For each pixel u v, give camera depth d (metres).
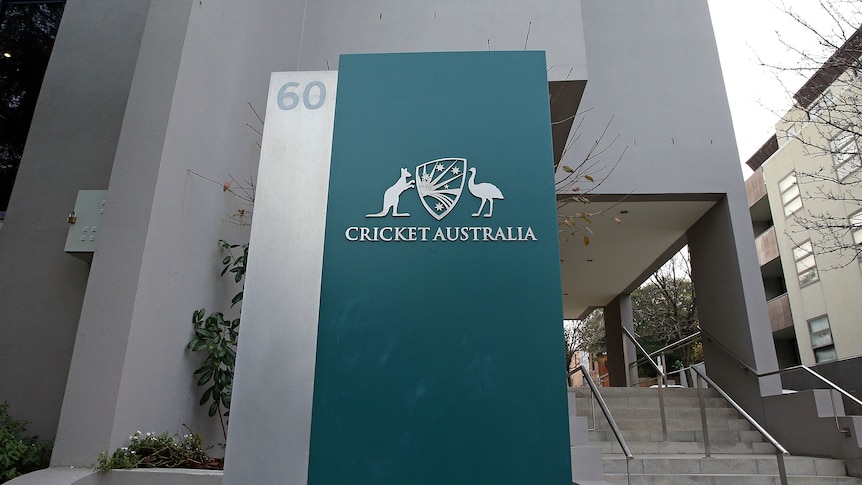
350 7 8.02
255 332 3.77
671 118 9.61
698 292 10.38
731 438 8.09
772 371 8.23
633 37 10.09
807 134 16.28
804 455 7.47
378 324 3.74
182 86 5.00
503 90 4.31
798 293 17.91
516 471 3.43
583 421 5.75
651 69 9.88
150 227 4.47
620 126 9.56
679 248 11.96
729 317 9.28
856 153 9.18
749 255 9.01
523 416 3.52
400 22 7.80
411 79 4.37
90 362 4.10
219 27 5.75
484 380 3.60
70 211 5.86
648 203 9.68
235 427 3.58
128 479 3.80
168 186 4.76
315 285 3.86
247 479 3.48
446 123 4.23
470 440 3.49
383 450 3.49
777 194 18.70
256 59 6.67
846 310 15.77
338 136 4.23
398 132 4.21
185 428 4.98
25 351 5.39
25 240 5.75
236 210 6.17
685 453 7.66
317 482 3.45
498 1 7.60
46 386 5.28
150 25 5.12
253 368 3.69
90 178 5.99
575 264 13.09
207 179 5.47
